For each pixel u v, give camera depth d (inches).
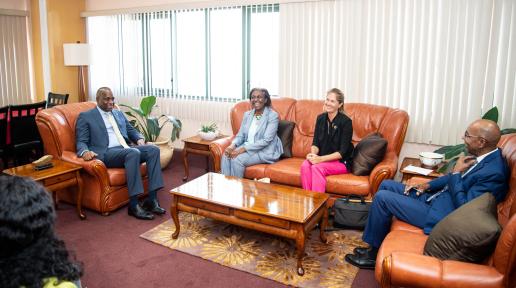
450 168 120.0
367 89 163.9
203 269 102.1
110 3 228.7
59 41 231.3
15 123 166.9
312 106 159.3
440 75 149.4
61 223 129.5
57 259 35.2
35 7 233.9
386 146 130.2
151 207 137.6
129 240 117.7
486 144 89.0
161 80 216.1
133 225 128.3
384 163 127.1
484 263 72.0
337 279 97.5
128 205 143.5
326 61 170.1
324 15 166.2
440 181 100.5
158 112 221.0
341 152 134.6
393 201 96.5
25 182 35.2
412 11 149.6
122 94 230.4
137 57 220.5
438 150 134.8
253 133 152.8
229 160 147.6
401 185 108.4
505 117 142.7
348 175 132.4
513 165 86.8
